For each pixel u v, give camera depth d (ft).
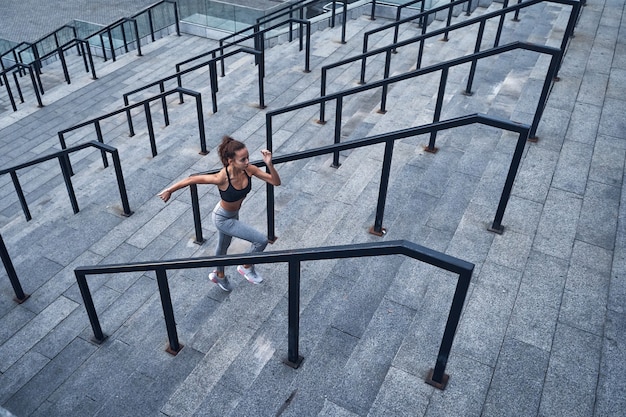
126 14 92.02
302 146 23.53
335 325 12.19
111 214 20.39
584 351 11.09
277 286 14.38
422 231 14.92
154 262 11.27
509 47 16.43
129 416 11.78
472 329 11.57
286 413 10.41
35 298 16.72
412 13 39.42
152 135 24.57
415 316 11.96
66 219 20.42
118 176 19.21
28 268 17.90
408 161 18.54
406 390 10.33
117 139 33.60
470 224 14.74
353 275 13.82
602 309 12.10
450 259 8.46
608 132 18.78
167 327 12.64
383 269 13.74
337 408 10.26
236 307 13.83
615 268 13.26
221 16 51.57
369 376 10.82
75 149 19.02
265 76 31.89
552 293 12.53
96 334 14.32
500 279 12.93
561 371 10.67
